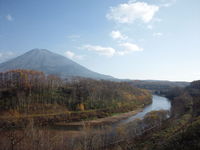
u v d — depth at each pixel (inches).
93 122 3075.8
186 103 3577.8
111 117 3472.0
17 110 3120.1
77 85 4909.0
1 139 1273.4
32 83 4375.0
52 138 1660.9
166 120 2701.8
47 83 4724.4
